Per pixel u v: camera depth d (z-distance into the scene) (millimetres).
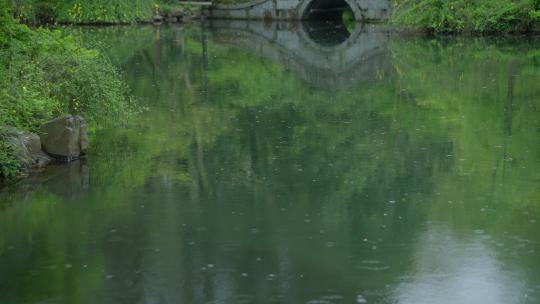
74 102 16016
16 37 17000
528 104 19891
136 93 22375
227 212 11695
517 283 9141
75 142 14727
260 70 28047
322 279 9297
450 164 14156
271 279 9289
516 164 14062
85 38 37188
